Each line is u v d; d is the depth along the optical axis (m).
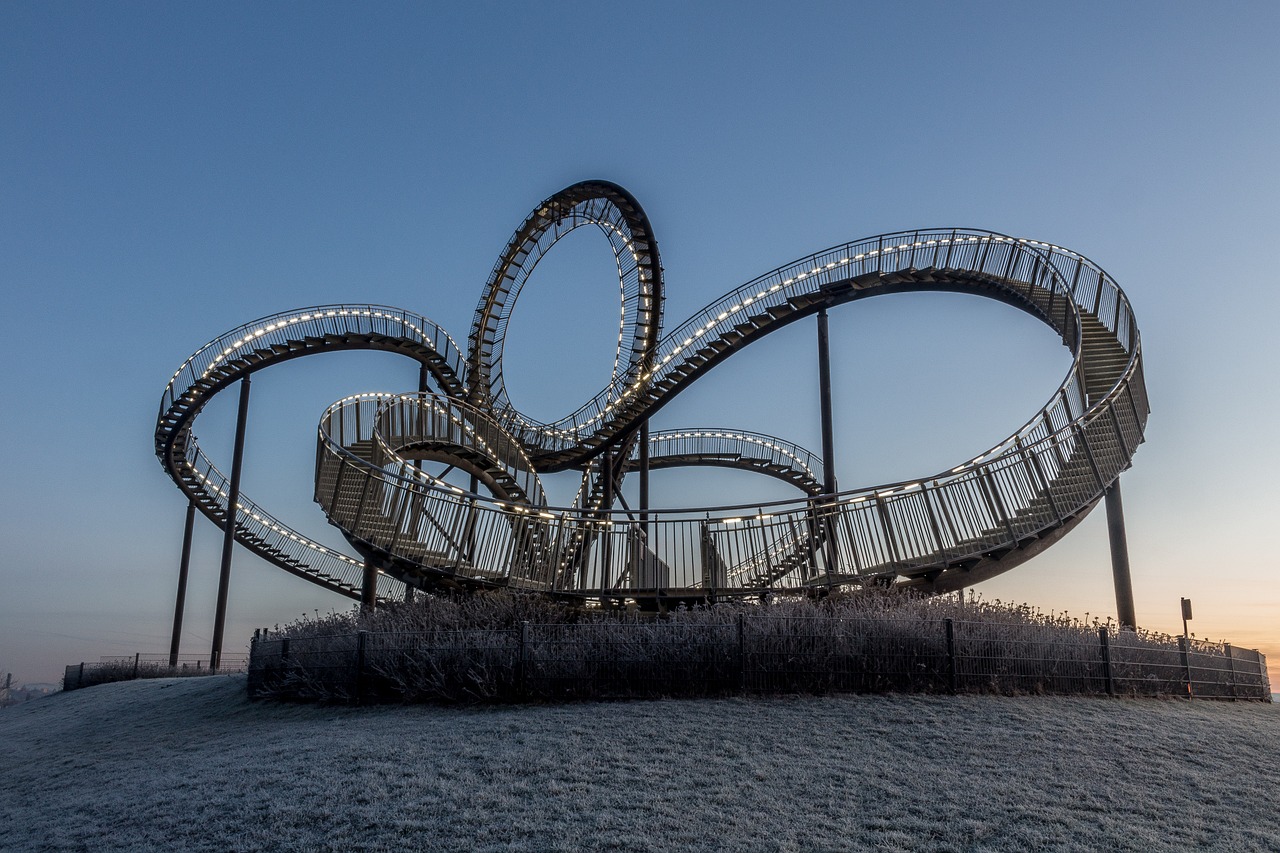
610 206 39.88
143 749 12.78
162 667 29.88
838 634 13.31
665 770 9.15
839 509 19.22
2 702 44.06
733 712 11.61
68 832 8.65
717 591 18.80
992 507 18.31
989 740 10.37
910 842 7.35
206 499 38.78
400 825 7.88
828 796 8.42
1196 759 10.02
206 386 35.09
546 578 19.81
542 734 10.57
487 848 7.35
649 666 13.02
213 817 8.49
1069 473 19.25
